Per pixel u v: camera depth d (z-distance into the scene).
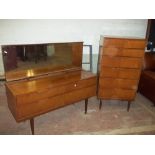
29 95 2.29
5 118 3.02
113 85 3.25
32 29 3.79
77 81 2.78
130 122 3.09
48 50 2.79
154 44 4.32
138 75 3.18
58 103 2.67
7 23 3.66
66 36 3.98
